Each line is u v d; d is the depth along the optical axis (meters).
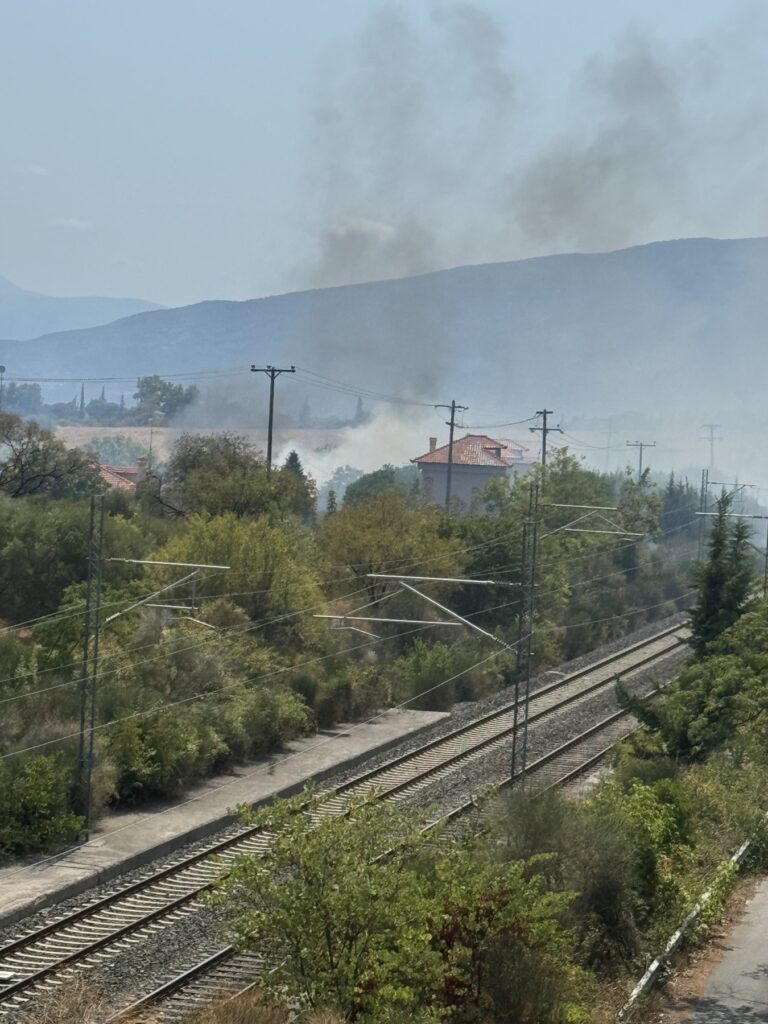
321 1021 14.02
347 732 44.69
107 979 19.91
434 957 15.10
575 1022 16.52
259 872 15.53
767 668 37.19
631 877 21.67
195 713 38.41
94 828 30.98
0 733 33.47
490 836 22.22
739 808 29.38
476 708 49.94
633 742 38.22
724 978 19.39
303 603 49.66
